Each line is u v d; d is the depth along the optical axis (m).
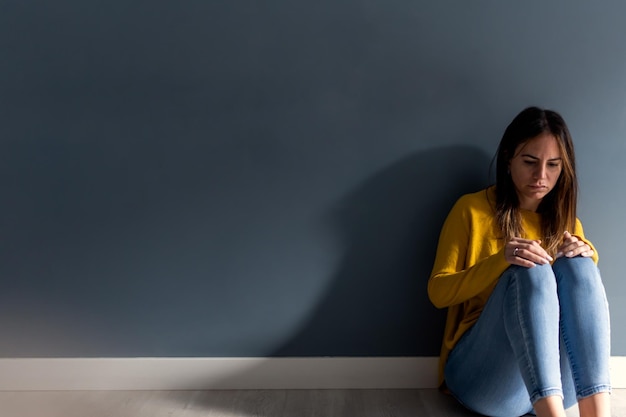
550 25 1.89
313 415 1.79
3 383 1.98
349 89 1.91
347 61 1.90
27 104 1.92
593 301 1.50
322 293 1.98
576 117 1.92
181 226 1.95
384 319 1.98
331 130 1.92
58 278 1.97
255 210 1.95
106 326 1.98
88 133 1.93
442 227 1.94
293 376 1.98
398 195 1.94
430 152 1.93
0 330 1.99
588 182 1.94
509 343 1.55
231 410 1.83
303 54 1.89
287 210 1.95
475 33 1.89
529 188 1.73
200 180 1.94
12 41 1.90
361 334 1.98
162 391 1.97
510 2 1.88
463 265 1.83
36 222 1.96
